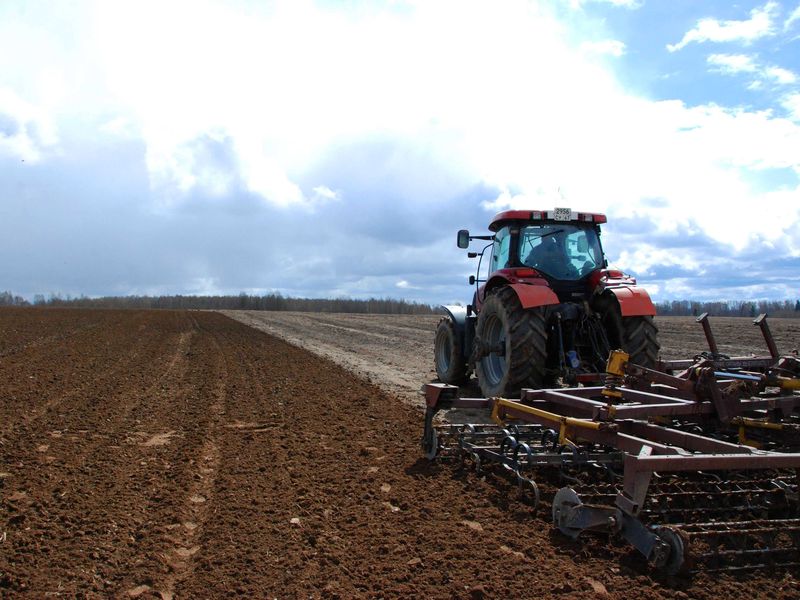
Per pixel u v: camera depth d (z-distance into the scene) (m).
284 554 3.81
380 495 4.89
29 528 4.17
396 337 22.19
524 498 4.70
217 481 5.27
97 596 3.31
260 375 11.80
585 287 8.25
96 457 5.97
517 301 7.43
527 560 3.68
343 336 22.72
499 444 5.79
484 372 8.18
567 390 5.56
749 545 3.78
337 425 7.43
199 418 7.83
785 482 4.41
